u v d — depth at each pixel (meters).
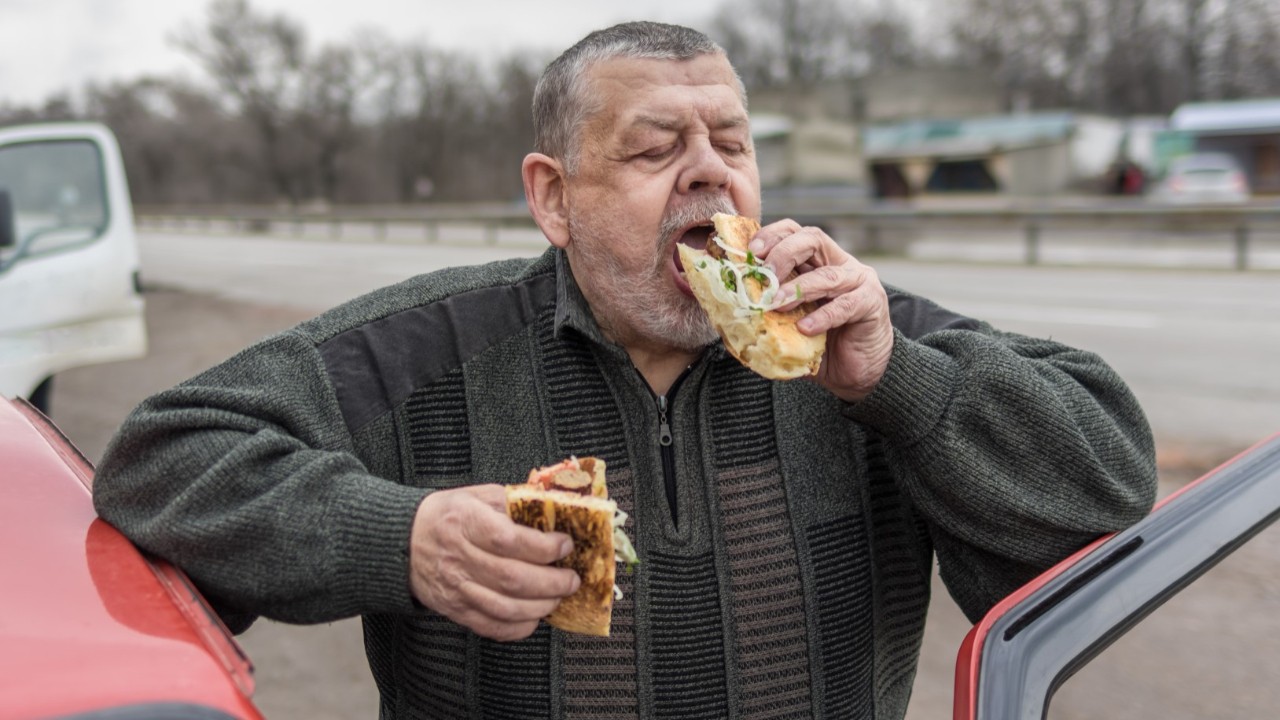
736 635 1.60
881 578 1.76
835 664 1.65
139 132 58.94
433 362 1.67
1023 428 1.53
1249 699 1.22
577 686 1.57
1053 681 1.20
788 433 1.67
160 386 8.14
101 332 5.05
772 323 1.46
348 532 1.28
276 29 57.84
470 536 1.21
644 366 1.68
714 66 1.59
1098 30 47.00
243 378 1.56
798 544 1.63
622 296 1.59
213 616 1.10
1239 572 1.37
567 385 1.65
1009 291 12.30
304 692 3.37
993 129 29.09
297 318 11.91
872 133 28.73
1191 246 18.64
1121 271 14.45
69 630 0.98
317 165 60.28
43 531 1.22
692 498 1.61
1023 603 1.26
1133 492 1.59
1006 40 48.84
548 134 1.65
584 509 1.20
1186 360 7.92
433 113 59.78
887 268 15.67
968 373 1.56
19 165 4.98
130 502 1.34
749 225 1.55
